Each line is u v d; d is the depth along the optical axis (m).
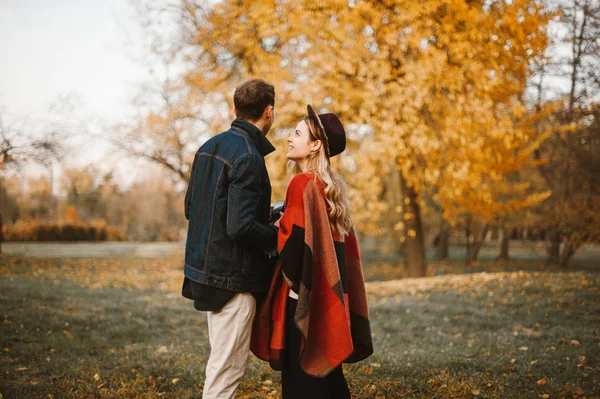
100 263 19.66
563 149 18.92
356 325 2.35
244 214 2.01
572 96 17.22
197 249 2.13
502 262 23.95
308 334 2.09
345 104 8.81
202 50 11.08
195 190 2.19
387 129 8.58
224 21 9.60
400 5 7.99
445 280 10.22
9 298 6.77
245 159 2.07
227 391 2.12
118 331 5.44
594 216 16.73
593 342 4.75
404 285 9.95
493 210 11.54
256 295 2.21
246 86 2.27
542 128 17.94
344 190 2.32
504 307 7.23
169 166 16.67
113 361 4.11
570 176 18.53
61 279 12.49
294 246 2.08
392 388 3.37
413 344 5.00
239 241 2.03
